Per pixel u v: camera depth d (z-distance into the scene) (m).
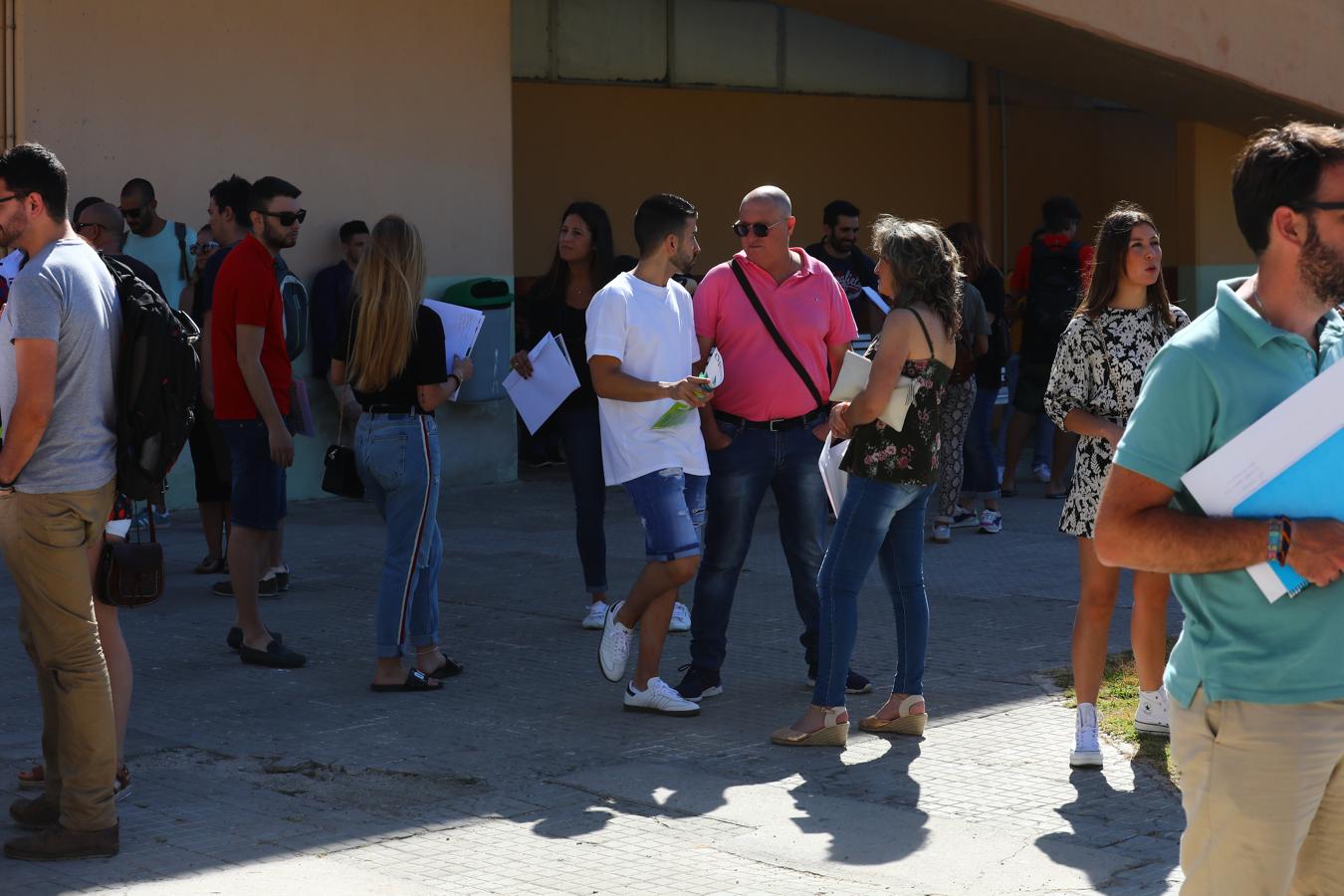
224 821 4.59
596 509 7.27
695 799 4.81
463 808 4.73
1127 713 5.73
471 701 6.04
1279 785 2.57
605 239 7.08
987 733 5.55
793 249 6.18
